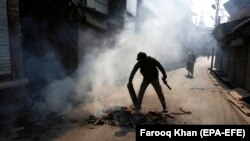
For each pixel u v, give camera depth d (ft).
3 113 14.87
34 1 23.16
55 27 25.21
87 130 15.14
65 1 23.80
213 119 18.16
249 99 24.77
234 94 27.43
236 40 33.58
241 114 19.93
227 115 19.47
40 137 13.85
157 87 19.39
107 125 16.15
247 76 30.37
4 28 14.88
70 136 14.12
